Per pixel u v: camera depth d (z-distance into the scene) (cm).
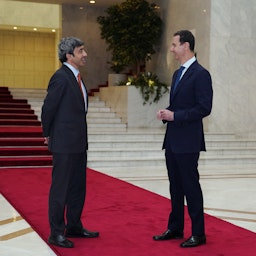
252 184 777
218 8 1286
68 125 394
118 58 1523
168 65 1498
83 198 429
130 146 1080
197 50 1341
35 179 796
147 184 759
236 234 450
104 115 1434
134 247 402
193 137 395
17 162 953
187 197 404
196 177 401
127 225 484
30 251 396
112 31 1495
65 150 392
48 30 2116
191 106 398
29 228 475
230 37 1301
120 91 1412
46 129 397
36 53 2197
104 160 968
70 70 403
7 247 408
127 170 929
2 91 1595
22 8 2003
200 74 392
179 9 1434
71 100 394
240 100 1316
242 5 1306
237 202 624
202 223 407
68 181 400
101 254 381
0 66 2156
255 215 546
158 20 1514
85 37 1802
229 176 865
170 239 429
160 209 564
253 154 1116
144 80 1374
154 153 1048
